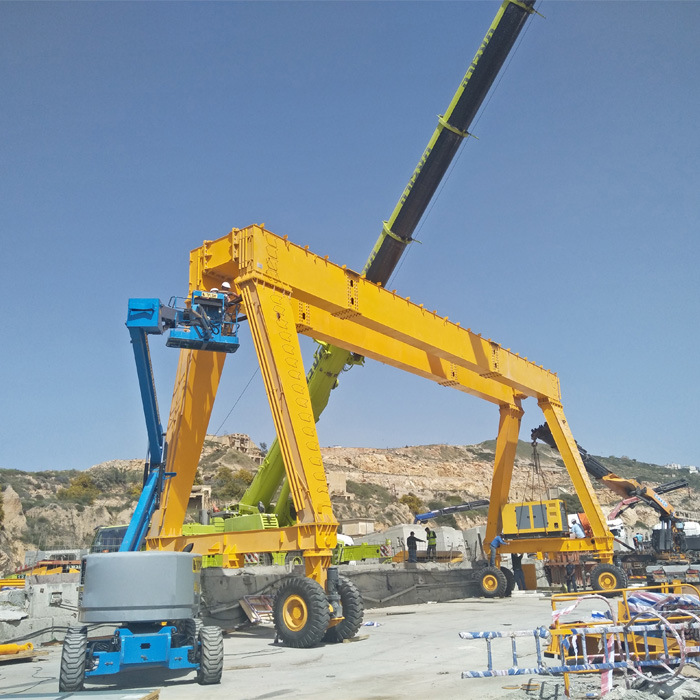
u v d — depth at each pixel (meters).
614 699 7.30
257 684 9.49
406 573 25.27
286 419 15.43
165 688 9.27
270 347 15.76
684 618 9.12
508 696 7.98
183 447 17.95
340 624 14.36
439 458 138.50
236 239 16.81
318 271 18.22
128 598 9.30
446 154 20.81
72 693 7.82
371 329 20.95
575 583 27.34
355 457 118.50
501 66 19.69
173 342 16.03
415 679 9.60
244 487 75.69
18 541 53.25
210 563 18.11
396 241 22.27
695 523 37.06
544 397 28.58
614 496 113.44
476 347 24.36
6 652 12.42
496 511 28.64
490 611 20.81
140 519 15.51
